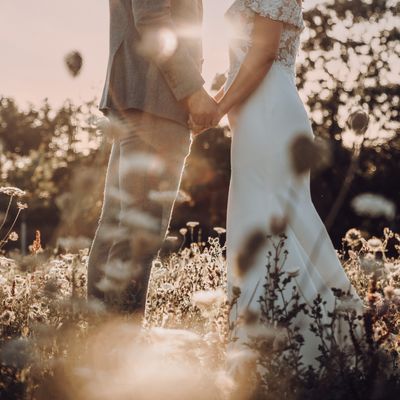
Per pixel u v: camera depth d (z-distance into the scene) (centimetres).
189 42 408
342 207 3469
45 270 459
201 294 296
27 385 249
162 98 401
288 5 394
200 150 4200
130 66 407
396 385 275
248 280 366
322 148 227
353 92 3497
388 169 3572
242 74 393
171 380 259
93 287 401
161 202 390
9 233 481
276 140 389
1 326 320
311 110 3547
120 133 279
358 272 484
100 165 218
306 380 285
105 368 265
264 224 380
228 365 285
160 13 388
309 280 368
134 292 351
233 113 408
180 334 268
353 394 265
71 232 211
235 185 396
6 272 480
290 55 407
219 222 3912
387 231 488
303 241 385
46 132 5322
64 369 252
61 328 271
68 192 209
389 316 347
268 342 275
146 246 289
